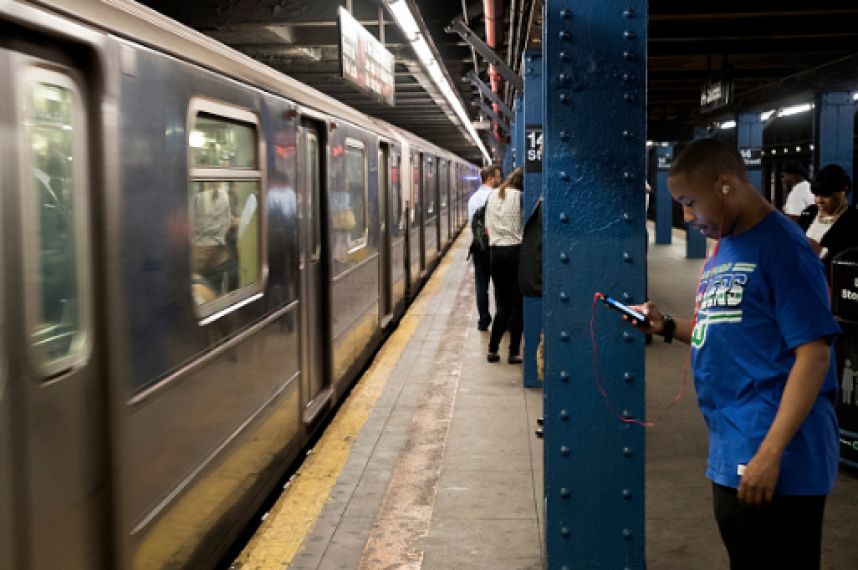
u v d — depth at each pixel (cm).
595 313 325
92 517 286
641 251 322
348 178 770
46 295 257
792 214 983
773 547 243
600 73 319
